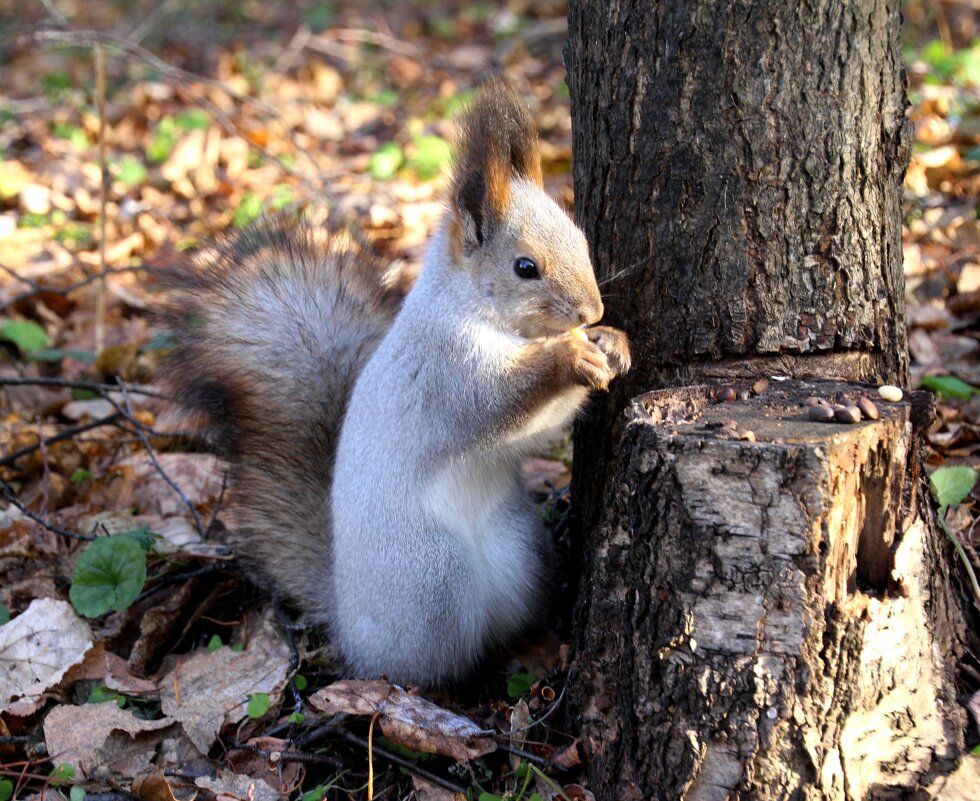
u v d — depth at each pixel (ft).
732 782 4.36
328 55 8.97
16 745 4.60
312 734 4.57
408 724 4.53
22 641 4.69
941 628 4.48
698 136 4.50
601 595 4.45
